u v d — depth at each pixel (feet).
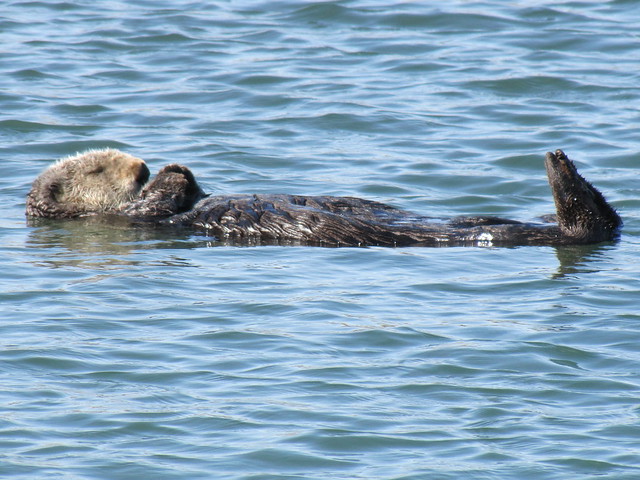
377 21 195.42
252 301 82.38
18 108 148.56
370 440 59.67
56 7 206.28
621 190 118.52
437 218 103.65
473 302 82.58
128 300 82.58
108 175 113.70
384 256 96.02
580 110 148.66
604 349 72.02
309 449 58.59
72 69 167.63
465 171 126.00
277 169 127.24
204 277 89.25
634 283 86.48
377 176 124.47
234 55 176.24
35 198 113.29
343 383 66.85
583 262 92.99
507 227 99.60
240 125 144.05
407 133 140.56
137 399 64.44
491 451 58.34
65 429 60.54
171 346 72.74
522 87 159.22
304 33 189.57
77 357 70.44
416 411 63.16
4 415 61.82
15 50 176.24
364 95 155.74
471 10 200.64
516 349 72.23
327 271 91.40
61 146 135.33
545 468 56.39
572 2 207.31
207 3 209.97
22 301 82.02
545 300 82.64
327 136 139.85
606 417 62.08
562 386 66.39
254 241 102.47
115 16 200.13
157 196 110.22
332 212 104.32
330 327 76.48
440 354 71.46
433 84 161.27
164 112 148.87
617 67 167.63
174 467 56.70
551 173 98.07
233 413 62.64
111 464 56.85
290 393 65.31
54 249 99.19
